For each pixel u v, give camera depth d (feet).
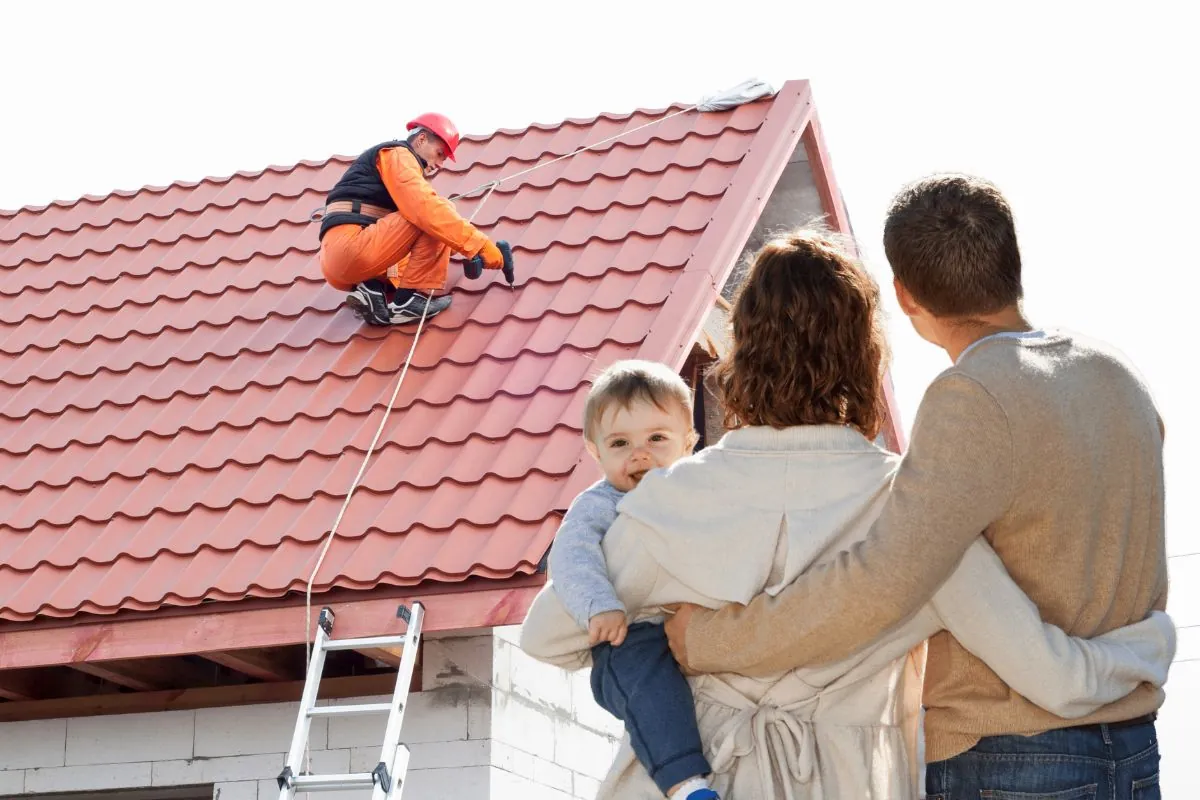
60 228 35.40
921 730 10.46
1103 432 9.77
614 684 10.09
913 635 9.86
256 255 32.71
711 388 30.01
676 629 10.06
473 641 23.43
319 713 21.45
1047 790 9.43
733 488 10.09
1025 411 9.47
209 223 34.45
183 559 24.06
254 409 27.37
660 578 10.24
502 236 30.81
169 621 23.15
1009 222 10.18
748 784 9.69
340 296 30.40
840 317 10.18
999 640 9.34
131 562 24.22
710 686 10.04
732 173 30.73
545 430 24.86
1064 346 10.05
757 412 10.25
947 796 9.77
